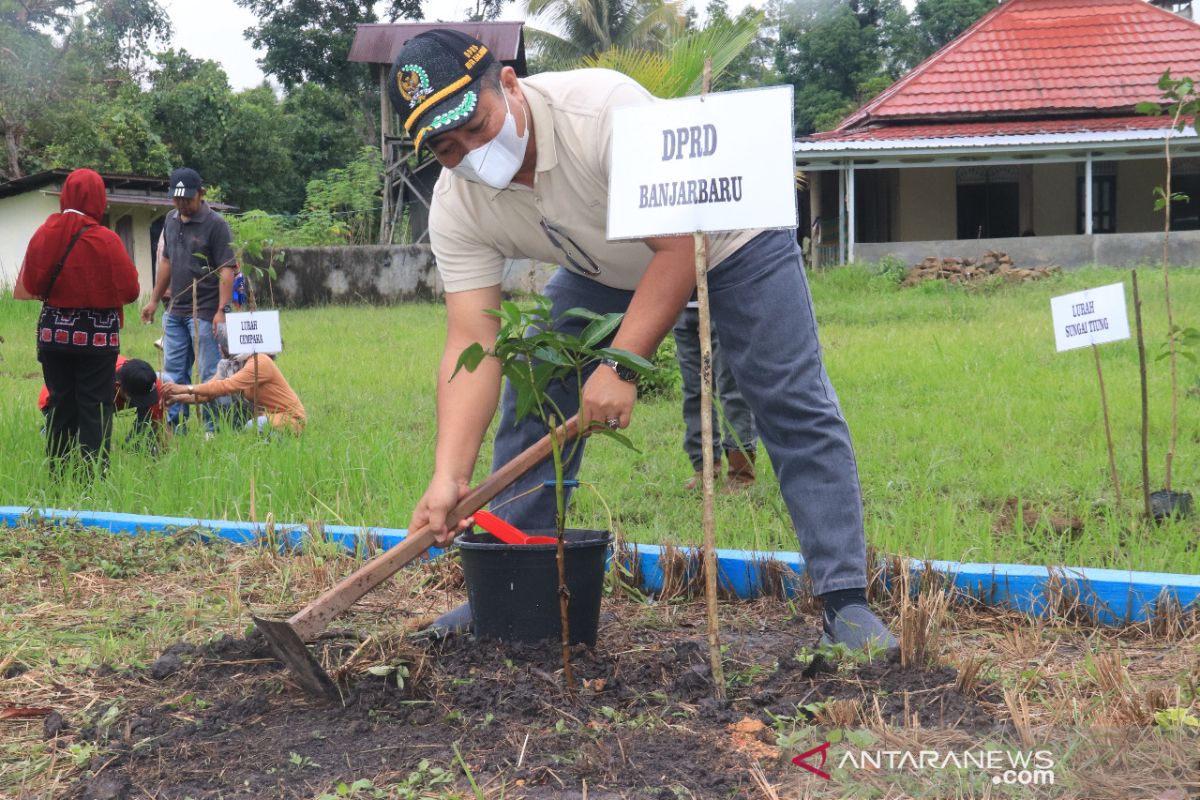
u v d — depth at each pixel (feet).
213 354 27.81
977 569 12.46
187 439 21.93
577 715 8.93
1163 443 21.52
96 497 19.04
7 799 7.97
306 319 61.05
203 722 9.12
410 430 26.27
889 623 11.62
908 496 17.19
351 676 9.80
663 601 13.06
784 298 10.44
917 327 46.65
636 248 10.72
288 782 8.04
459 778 7.98
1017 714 8.34
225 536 16.11
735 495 18.51
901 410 26.63
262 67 134.31
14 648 11.28
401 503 17.43
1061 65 79.87
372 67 93.61
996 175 80.48
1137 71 78.84
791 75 141.18
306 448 20.35
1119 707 8.64
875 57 139.64
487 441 24.12
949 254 69.05
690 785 7.72
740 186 8.42
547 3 100.37
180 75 121.70
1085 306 16.24
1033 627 11.55
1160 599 11.43
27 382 36.17
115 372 21.49
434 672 9.86
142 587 13.80
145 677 10.40
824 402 10.60
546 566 10.18
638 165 8.82
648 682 9.64
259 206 116.98
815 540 10.64
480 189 10.47
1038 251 68.33
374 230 98.43
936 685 9.29
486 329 10.83
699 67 24.47
